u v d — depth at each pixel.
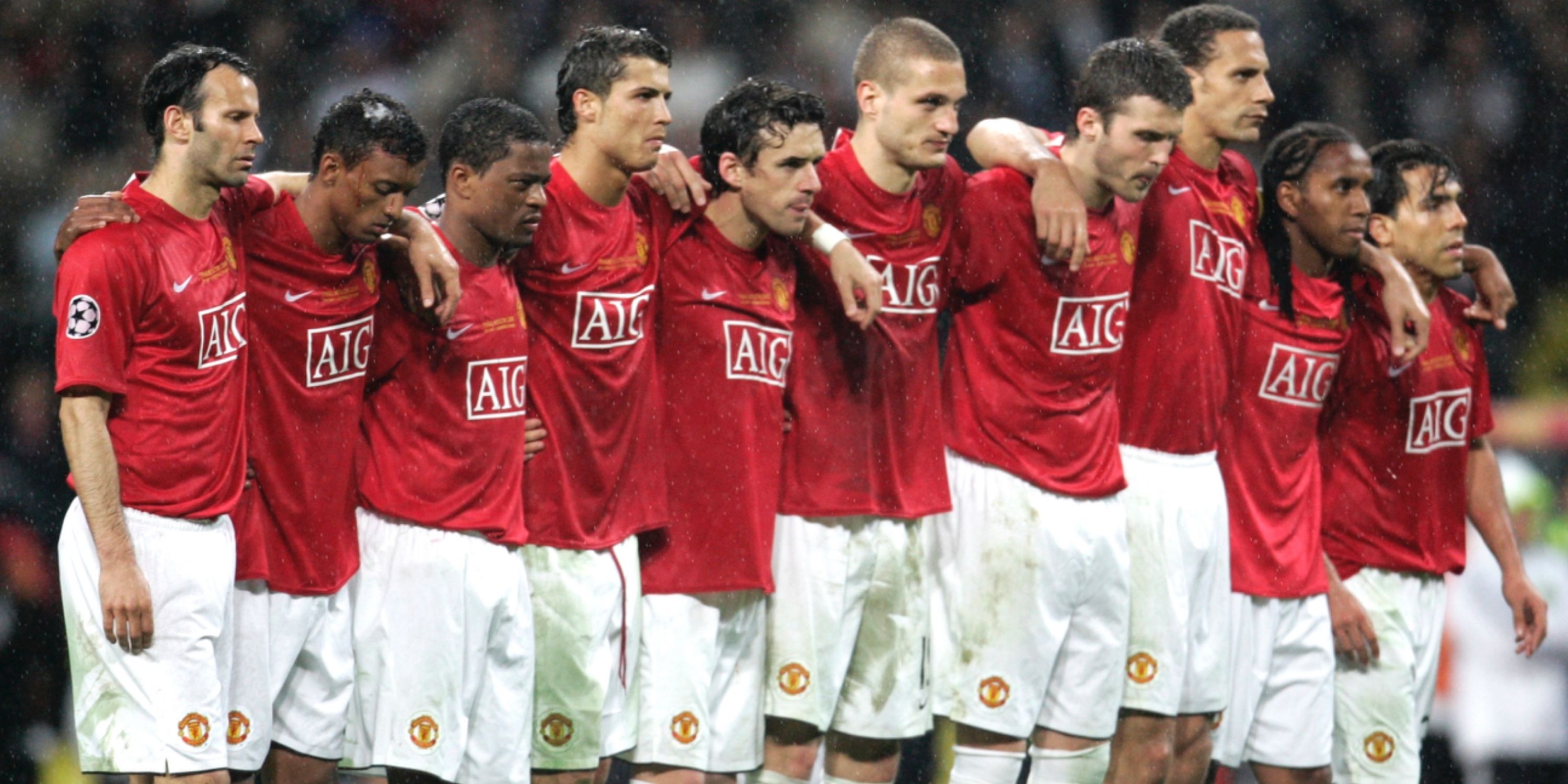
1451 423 23.56
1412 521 23.44
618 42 17.70
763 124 17.94
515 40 43.94
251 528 17.12
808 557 19.44
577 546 18.33
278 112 42.44
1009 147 19.77
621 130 17.62
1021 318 19.94
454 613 17.75
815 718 19.50
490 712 18.08
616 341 18.19
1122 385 21.09
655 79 17.67
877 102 18.86
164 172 16.16
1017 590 20.09
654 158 17.78
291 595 17.34
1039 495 20.11
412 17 43.53
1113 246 20.05
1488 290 23.73
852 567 19.58
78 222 15.83
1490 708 30.00
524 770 18.33
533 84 43.62
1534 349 46.84
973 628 20.30
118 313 15.80
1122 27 47.62
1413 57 49.22
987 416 20.22
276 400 17.09
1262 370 21.92
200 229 16.31
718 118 18.25
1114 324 20.22
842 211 19.16
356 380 17.50
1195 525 21.14
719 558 18.94
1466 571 30.34
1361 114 48.88
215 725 16.45
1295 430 22.25
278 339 16.98
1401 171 23.20
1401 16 49.34
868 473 19.50
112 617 15.79
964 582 20.36
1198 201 21.02
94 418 15.77
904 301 19.52
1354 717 23.41
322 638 17.64
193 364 16.25
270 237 16.88
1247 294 21.86
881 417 19.56
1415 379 23.11
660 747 18.97
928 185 19.59
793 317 19.20
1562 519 30.72
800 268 19.36
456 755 17.83
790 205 18.08
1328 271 22.27
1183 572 21.08
